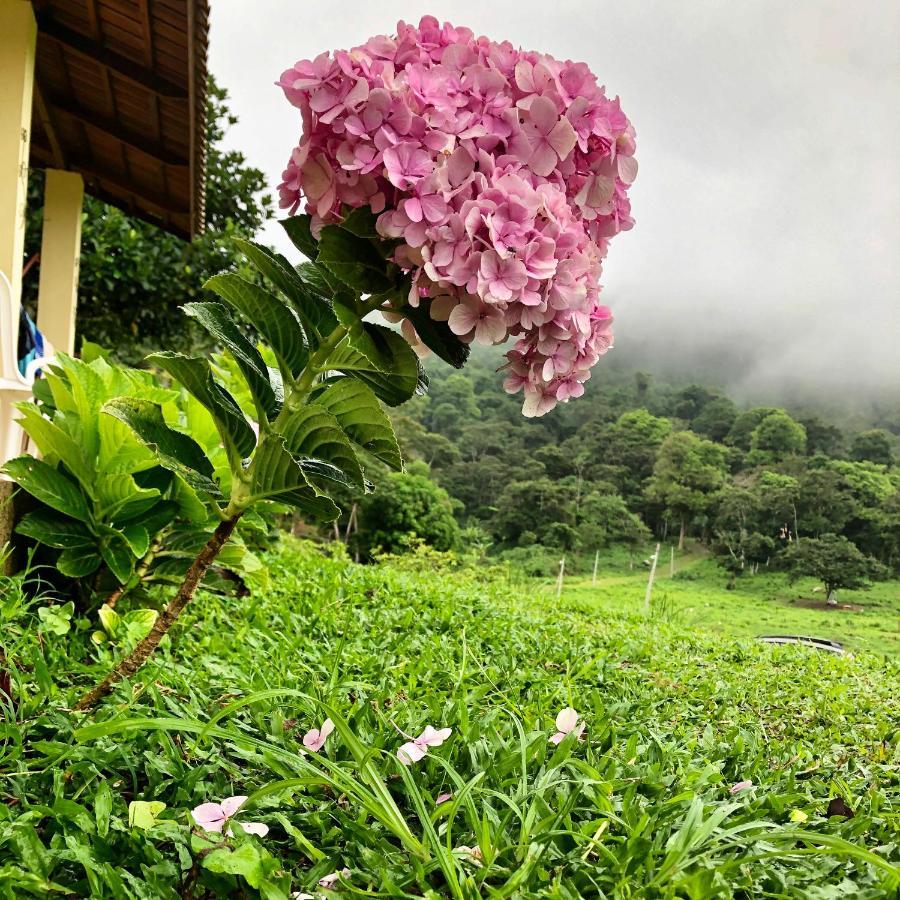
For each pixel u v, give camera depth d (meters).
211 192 11.61
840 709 3.83
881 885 1.47
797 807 2.06
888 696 4.52
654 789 1.87
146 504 3.09
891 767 2.73
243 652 2.94
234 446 1.93
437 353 1.88
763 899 1.48
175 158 6.41
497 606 5.59
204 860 1.32
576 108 1.79
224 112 11.80
